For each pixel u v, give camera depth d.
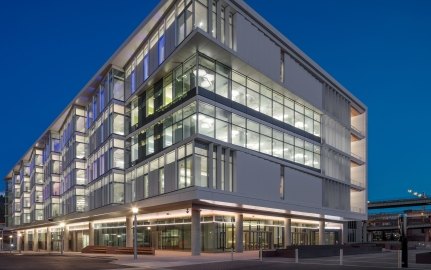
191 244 41.28
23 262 31.34
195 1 40.06
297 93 53.53
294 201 51.94
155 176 46.56
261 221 51.88
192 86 41.19
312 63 57.00
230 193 41.34
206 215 44.41
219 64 43.41
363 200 76.56
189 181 39.84
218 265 26.70
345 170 67.81
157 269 24.39
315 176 57.81
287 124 52.88
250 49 44.97
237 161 43.31
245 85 46.53
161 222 50.06
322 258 35.00
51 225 87.56
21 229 112.62
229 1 43.28
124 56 54.03
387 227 138.75
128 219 53.75
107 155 56.53
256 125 47.19
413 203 147.62
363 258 35.34
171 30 43.91
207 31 40.78
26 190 111.81
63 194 81.00
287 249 35.19
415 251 53.81
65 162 80.06
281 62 51.97
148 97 50.22
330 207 61.03
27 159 112.44
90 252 51.97
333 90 65.56
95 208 61.25
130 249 43.44
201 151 40.34
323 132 60.53
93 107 66.25
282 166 50.94
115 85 56.03
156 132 47.62
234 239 46.50
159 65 45.41
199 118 40.00
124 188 54.19
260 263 28.09
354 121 79.00
